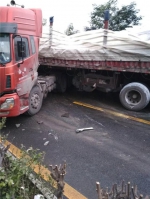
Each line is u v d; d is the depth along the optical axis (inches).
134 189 77.9
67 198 115.3
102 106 279.9
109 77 279.4
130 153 165.5
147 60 227.6
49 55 295.4
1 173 80.0
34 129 204.4
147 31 245.6
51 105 277.6
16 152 149.2
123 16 753.6
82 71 302.5
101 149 170.6
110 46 246.2
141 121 231.0
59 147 171.5
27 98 212.8
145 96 249.3
